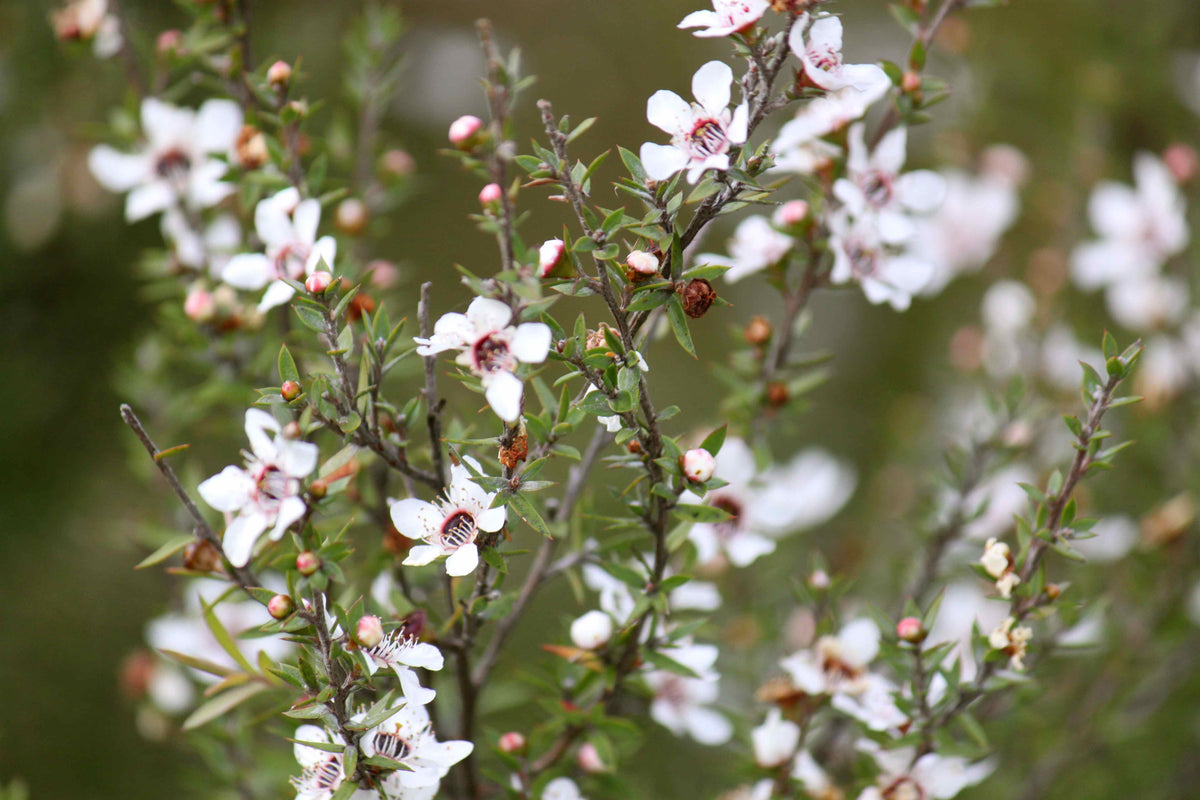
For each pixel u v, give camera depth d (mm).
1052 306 614
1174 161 583
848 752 497
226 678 450
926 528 520
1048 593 445
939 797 457
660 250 423
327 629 424
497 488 424
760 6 423
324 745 421
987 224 626
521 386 418
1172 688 536
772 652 530
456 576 425
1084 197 651
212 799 497
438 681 473
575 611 576
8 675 635
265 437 428
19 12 684
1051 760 529
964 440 584
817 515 542
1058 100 676
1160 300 588
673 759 564
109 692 646
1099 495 572
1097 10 669
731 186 422
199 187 499
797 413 488
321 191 500
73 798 621
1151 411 569
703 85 428
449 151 431
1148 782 543
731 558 486
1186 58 664
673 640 453
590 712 453
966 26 654
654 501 438
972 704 451
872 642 466
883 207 476
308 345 482
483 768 461
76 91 686
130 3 631
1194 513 525
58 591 661
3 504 673
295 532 429
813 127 472
